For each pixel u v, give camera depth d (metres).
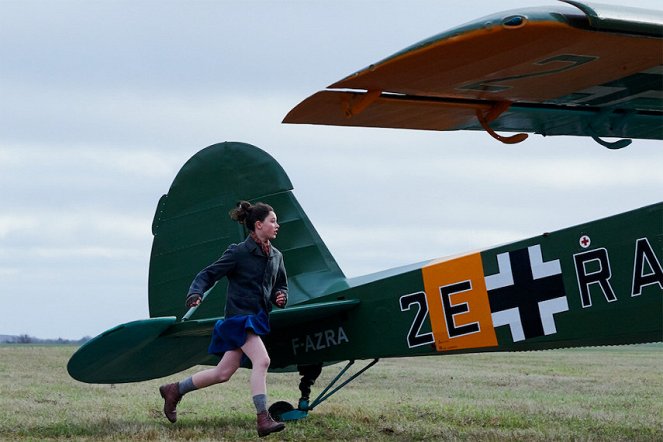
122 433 11.09
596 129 11.26
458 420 12.88
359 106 8.90
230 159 13.88
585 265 10.79
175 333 11.40
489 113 10.09
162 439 10.58
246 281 10.09
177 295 13.78
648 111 10.89
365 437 11.20
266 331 10.17
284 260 13.70
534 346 11.22
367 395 16.88
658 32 7.64
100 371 11.97
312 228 13.74
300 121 9.78
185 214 13.88
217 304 13.56
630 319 10.47
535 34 7.29
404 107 9.82
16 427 11.65
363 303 12.59
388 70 8.08
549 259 11.08
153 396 16.11
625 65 8.57
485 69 8.25
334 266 13.52
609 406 14.91
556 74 8.71
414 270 12.20
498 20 7.13
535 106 10.53
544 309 11.08
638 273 10.41
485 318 11.55
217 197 13.78
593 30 7.37
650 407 14.80
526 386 19.08
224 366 10.30
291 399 16.09
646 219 10.41
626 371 23.92
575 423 12.59
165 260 13.88
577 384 19.59
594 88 9.59
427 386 19.06
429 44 7.48
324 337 12.90
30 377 20.22
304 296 13.34
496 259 11.50
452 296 11.83
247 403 15.02
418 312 12.12
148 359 12.10
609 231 10.64
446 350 11.86
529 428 12.12
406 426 12.14
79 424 11.91
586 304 10.77
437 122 10.64
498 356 32.81
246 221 10.16
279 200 13.80
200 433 11.15
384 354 12.39
